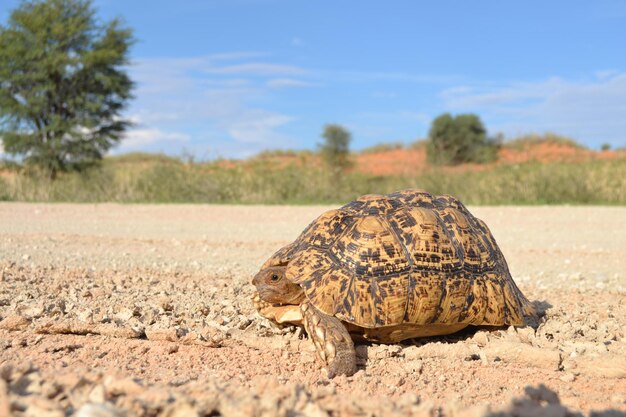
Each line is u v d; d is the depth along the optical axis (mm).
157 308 957
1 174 4531
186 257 1587
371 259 747
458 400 588
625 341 816
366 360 739
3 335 807
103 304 987
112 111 5180
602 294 1202
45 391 487
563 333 855
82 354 732
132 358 726
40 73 4652
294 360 740
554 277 1396
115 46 5074
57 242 1780
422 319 746
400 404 499
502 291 812
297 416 466
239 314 957
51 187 3658
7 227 2139
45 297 1026
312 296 726
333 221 796
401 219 788
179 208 2951
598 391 655
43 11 4809
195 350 771
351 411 480
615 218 2516
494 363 739
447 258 777
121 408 449
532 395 532
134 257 1558
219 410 476
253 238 1961
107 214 2682
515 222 2426
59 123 4730
